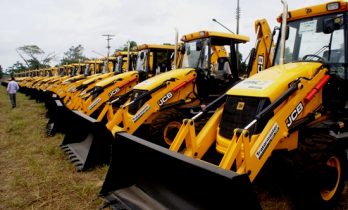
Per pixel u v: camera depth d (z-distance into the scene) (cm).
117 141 424
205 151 423
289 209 388
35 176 516
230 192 280
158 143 605
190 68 709
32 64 6656
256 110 384
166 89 657
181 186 353
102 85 889
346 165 395
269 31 627
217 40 730
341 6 453
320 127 414
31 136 809
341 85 462
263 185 453
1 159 618
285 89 396
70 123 680
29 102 1809
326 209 372
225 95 441
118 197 405
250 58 605
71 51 6831
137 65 983
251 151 348
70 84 1377
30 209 408
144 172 408
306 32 495
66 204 418
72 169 544
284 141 391
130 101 686
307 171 352
